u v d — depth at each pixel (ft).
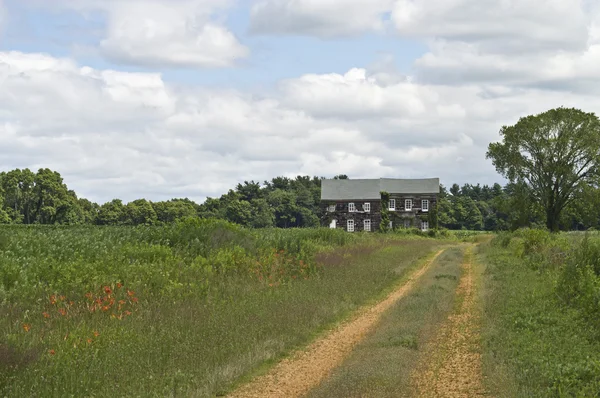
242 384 38.47
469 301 68.39
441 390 35.94
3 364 35.55
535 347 41.55
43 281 59.26
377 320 58.23
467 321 56.49
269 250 89.15
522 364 37.91
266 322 51.21
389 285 82.74
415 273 99.04
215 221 98.12
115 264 66.28
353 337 51.31
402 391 34.73
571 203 229.86
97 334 44.04
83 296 54.13
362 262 99.91
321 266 85.40
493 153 234.38
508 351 41.68
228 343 44.60
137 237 88.12
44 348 40.45
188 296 59.06
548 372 35.40
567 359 38.22
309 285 71.20
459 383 37.19
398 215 291.79
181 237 87.76
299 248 98.43
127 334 44.57
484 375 38.04
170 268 68.39
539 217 244.22
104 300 52.42
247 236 93.86
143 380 36.06
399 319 55.77
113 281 59.06
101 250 73.92
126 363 38.55
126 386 35.40
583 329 46.52
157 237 87.45
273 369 41.75
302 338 49.83
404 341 46.26
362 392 34.09
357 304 66.39
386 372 37.63
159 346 42.29
